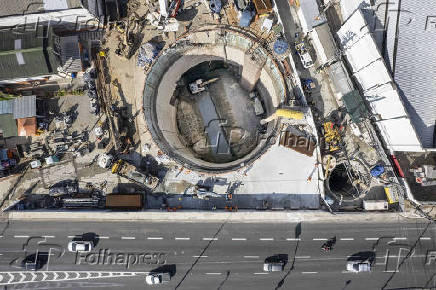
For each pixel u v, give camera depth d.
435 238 37.88
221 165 41.41
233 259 38.03
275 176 37.69
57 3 34.94
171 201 38.00
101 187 38.16
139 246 38.34
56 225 38.47
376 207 37.03
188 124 44.53
